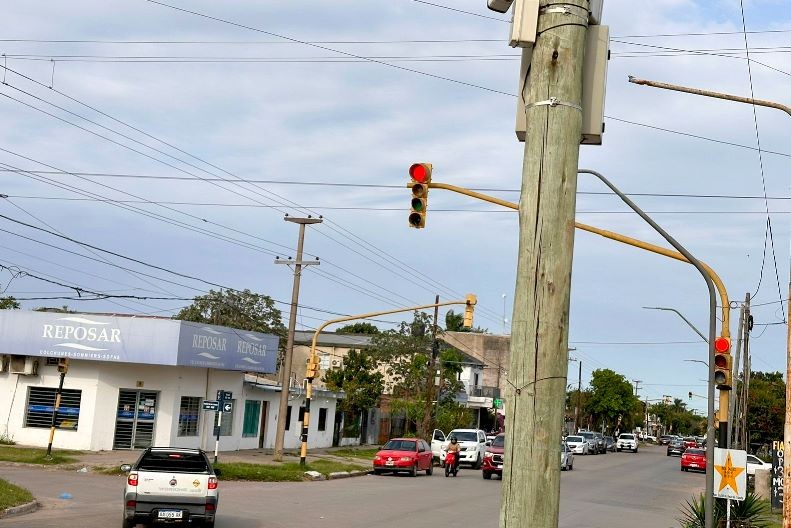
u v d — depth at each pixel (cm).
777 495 3144
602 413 11412
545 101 501
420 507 2497
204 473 1773
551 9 509
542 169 495
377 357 6062
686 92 1437
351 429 5972
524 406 471
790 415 1433
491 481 3916
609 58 529
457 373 7212
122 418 3897
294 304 3903
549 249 486
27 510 1925
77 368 3875
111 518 1902
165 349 3822
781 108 1433
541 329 477
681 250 1524
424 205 1550
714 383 1511
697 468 5975
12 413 3894
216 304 6881
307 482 3300
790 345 1442
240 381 4488
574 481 4228
